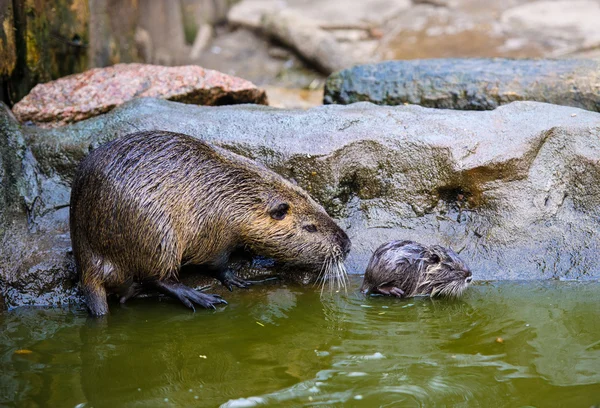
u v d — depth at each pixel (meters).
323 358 4.45
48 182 6.10
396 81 7.72
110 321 5.10
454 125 6.00
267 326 4.98
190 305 5.26
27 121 6.79
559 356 4.41
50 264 5.55
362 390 4.04
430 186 5.91
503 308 5.15
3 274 5.50
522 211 5.77
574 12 13.93
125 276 5.22
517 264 5.67
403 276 5.43
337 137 5.96
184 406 3.90
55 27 7.93
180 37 12.34
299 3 15.06
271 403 3.92
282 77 11.91
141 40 10.55
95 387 4.14
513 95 7.27
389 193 6.00
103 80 7.22
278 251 5.55
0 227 5.71
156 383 4.18
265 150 5.94
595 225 5.74
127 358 4.52
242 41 13.17
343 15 14.31
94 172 5.11
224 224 5.34
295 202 5.50
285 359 4.46
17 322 5.11
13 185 5.91
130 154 5.13
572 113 6.13
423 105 7.59
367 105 6.52
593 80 7.12
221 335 4.84
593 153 5.81
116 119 6.27
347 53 11.97
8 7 7.07
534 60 7.65
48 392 4.09
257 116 6.21
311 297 5.50
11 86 7.28
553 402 3.89
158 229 5.08
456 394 3.98
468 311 5.14
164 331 4.92
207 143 5.52
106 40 9.30
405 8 14.68
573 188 5.87
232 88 7.48
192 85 7.30
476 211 5.90
